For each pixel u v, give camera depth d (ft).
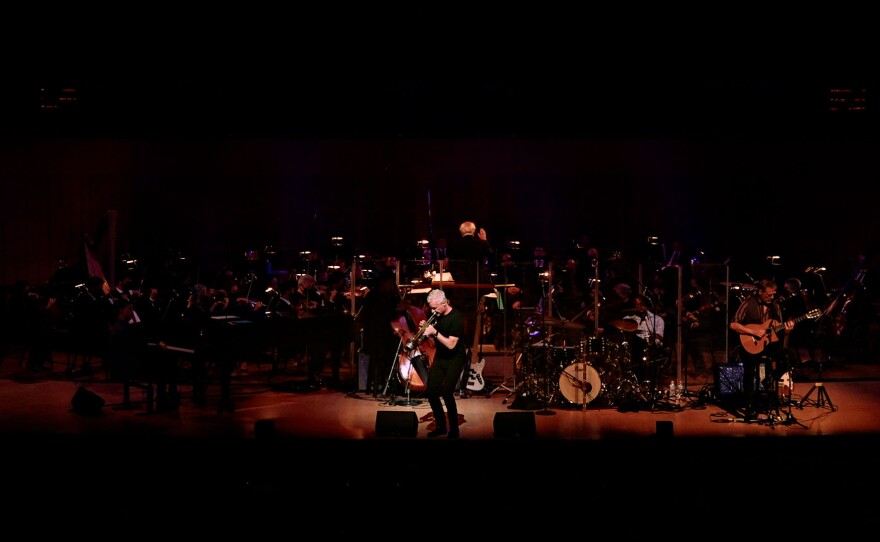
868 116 44.62
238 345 33.37
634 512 29.19
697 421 32.42
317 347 37.17
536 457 29.66
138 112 45.80
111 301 38.27
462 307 38.65
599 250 61.46
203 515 29.12
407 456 29.73
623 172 61.31
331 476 29.76
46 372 43.01
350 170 61.87
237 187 61.93
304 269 54.60
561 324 34.83
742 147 60.34
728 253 60.70
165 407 34.12
